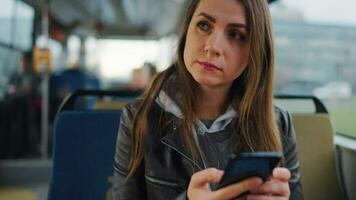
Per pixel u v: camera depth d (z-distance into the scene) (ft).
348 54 7.68
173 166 3.35
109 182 5.30
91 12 20.84
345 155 5.59
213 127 3.46
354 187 5.32
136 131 3.48
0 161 15.08
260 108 3.46
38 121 15.79
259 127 3.47
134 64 24.00
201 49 3.01
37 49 14.52
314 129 5.51
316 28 8.13
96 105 6.57
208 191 2.51
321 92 8.02
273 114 3.54
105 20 23.41
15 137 15.49
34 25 15.37
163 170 3.35
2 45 14.84
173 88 3.51
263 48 3.24
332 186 5.36
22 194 13.62
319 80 8.11
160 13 21.77
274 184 2.42
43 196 13.43
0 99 15.23
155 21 24.16
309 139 5.48
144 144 3.44
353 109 7.36
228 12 2.99
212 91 3.41
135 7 20.34
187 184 3.29
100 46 23.13
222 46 2.98
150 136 3.44
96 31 22.90
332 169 5.41
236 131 3.47
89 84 16.98
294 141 3.88
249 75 3.30
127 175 3.50
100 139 5.37
